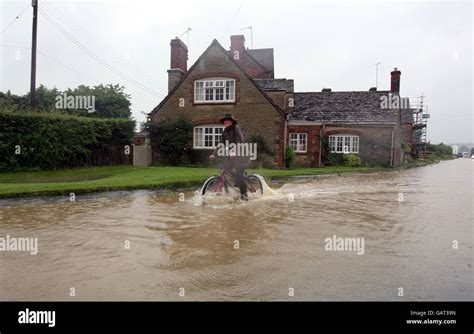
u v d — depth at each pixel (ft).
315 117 96.12
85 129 63.10
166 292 12.33
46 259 15.62
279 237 19.11
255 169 69.05
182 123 76.33
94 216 24.30
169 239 18.63
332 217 24.47
